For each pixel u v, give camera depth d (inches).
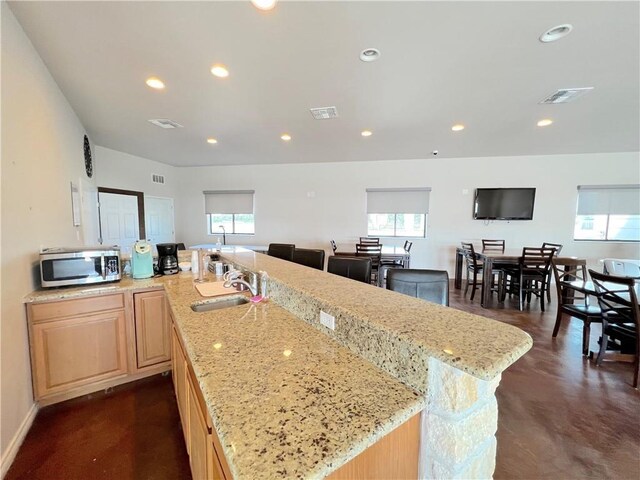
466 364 25.8
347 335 40.4
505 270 166.6
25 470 56.4
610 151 199.6
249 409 27.8
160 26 72.8
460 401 27.8
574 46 80.5
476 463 30.2
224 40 78.5
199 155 216.7
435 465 29.3
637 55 84.6
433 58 86.7
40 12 67.6
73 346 75.8
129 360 83.8
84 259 79.7
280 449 23.2
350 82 102.0
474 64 90.1
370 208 240.4
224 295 70.6
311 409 27.9
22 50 73.1
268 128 153.6
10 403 60.1
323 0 64.0
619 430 65.7
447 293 73.2
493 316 144.0
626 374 89.7
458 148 195.5
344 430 25.2
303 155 217.9
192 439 45.8
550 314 147.0
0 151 60.4
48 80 93.0
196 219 261.6
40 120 85.0
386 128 152.9
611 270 128.8
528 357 100.4
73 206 123.5
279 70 94.0
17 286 66.1
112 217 195.5
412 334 31.9
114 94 111.4
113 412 72.5
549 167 212.2
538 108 124.9
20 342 66.1
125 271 96.0
